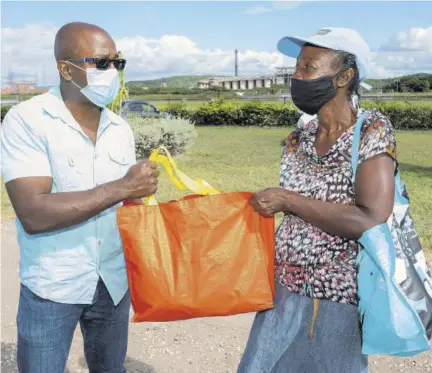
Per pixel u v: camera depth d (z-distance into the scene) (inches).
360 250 88.8
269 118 1133.7
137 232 96.8
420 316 88.5
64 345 104.3
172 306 97.9
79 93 100.2
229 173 507.5
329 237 93.0
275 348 98.3
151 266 97.1
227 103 1195.9
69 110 101.1
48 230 94.8
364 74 93.3
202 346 165.2
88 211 93.6
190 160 602.5
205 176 490.3
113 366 115.6
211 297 98.3
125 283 109.2
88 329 112.5
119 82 104.8
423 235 266.2
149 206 97.3
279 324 98.7
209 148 724.0
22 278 102.4
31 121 95.7
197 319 183.9
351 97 94.9
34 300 101.3
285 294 99.1
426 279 91.9
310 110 94.2
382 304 86.3
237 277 98.7
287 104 1128.2
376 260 85.7
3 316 189.5
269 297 99.3
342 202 91.1
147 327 179.0
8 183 95.6
